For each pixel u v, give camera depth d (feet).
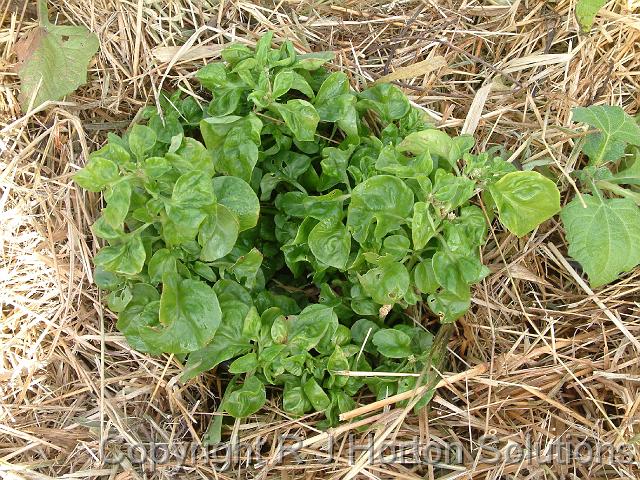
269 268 1.94
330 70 2.09
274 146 1.83
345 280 1.93
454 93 2.10
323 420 1.81
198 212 1.54
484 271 1.69
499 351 1.94
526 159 2.02
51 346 1.92
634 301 1.95
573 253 1.85
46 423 1.92
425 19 2.15
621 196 2.04
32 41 2.01
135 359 1.90
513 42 2.15
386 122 1.88
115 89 2.08
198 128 2.00
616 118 1.92
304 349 1.67
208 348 1.72
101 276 1.77
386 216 1.62
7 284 1.96
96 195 2.01
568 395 1.93
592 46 2.09
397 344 1.75
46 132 1.98
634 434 1.82
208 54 2.02
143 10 2.03
